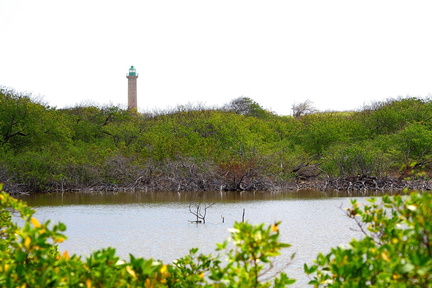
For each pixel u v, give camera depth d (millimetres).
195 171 55750
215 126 67875
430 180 54125
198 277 7457
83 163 55594
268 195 48344
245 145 62844
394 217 6566
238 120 78625
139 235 26891
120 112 79812
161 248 23422
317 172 62312
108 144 68438
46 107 70125
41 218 33281
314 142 69125
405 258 5316
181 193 51469
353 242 5996
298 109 114062
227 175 56312
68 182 54469
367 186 53031
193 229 28688
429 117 68500
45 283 5652
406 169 52875
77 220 32406
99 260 5816
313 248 22641
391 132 69125
